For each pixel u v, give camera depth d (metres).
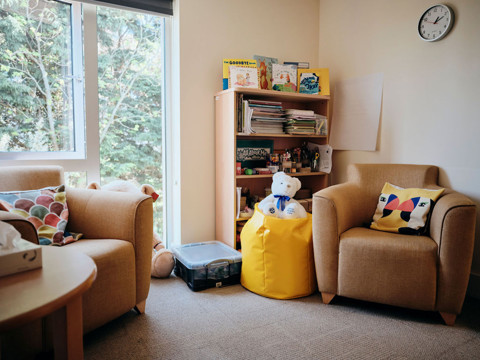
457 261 1.64
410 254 1.70
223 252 2.38
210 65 2.62
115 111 2.52
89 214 1.81
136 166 2.64
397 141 2.53
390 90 2.56
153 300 1.97
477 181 2.10
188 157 2.57
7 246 0.90
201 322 1.72
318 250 1.91
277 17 2.91
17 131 2.16
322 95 2.72
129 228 1.68
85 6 2.30
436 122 2.29
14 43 2.13
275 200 2.28
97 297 1.47
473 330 1.68
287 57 2.99
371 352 1.48
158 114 2.70
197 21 2.55
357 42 2.79
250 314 1.81
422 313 1.85
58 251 1.06
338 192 2.06
